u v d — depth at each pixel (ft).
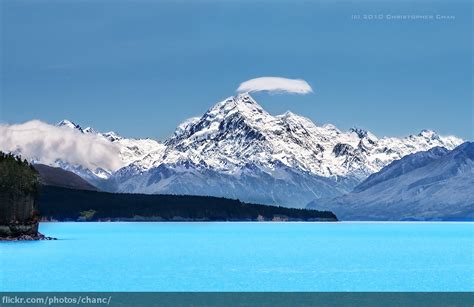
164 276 559.79
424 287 505.25
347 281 537.24
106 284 510.99
